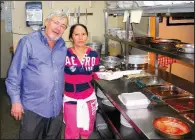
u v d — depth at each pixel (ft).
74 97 7.72
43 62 6.39
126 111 5.96
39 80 6.41
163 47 6.19
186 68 11.39
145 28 10.49
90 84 7.93
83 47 7.56
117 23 13.97
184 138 4.60
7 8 13.09
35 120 6.79
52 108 6.89
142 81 8.11
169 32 10.73
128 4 8.59
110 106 8.73
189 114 5.64
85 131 8.17
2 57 17.07
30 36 6.34
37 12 12.76
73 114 7.80
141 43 7.44
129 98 6.28
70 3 13.48
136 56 10.16
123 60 10.91
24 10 13.14
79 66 7.48
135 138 6.53
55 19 6.21
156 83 7.87
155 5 6.37
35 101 6.61
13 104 6.27
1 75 17.29
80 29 7.40
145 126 5.16
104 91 7.52
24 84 6.55
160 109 6.06
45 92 6.55
